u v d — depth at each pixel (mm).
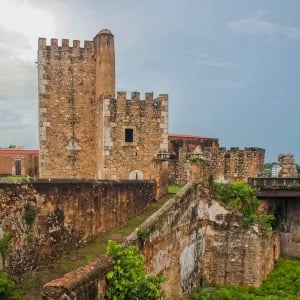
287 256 30109
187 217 22391
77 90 35188
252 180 29984
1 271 12992
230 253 25047
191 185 23375
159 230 18609
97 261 13000
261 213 29578
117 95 32062
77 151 35219
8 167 49688
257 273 24672
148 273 17391
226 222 25094
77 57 35156
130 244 15578
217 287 24531
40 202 15633
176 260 20797
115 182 20312
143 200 22969
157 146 32719
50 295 10688
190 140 43938
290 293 23562
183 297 21031
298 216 30094
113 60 33906
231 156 37875
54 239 16203
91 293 11969
